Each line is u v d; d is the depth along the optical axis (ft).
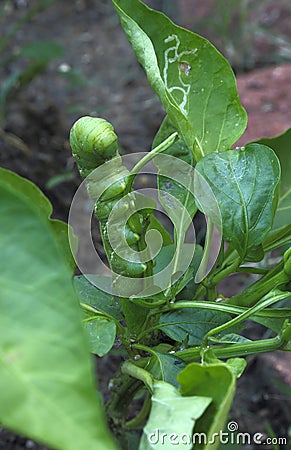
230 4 3.09
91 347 1.09
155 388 1.03
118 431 1.37
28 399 0.80
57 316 0.83
